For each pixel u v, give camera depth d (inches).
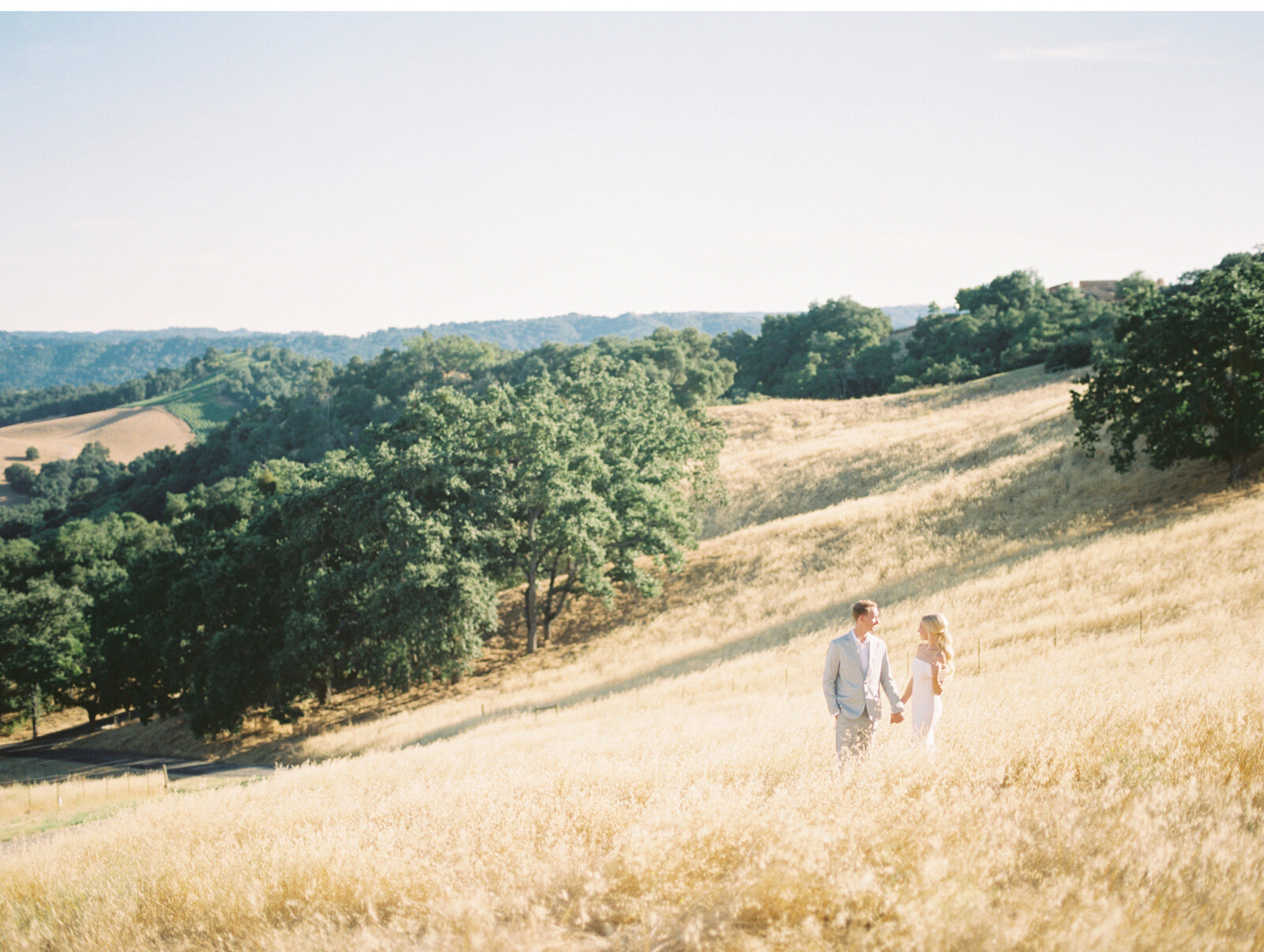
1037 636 757.3
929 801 162.6
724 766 264.7
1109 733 224.1
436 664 1403.8
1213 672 366.6
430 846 216.5
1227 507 1117.7
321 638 1380.4
